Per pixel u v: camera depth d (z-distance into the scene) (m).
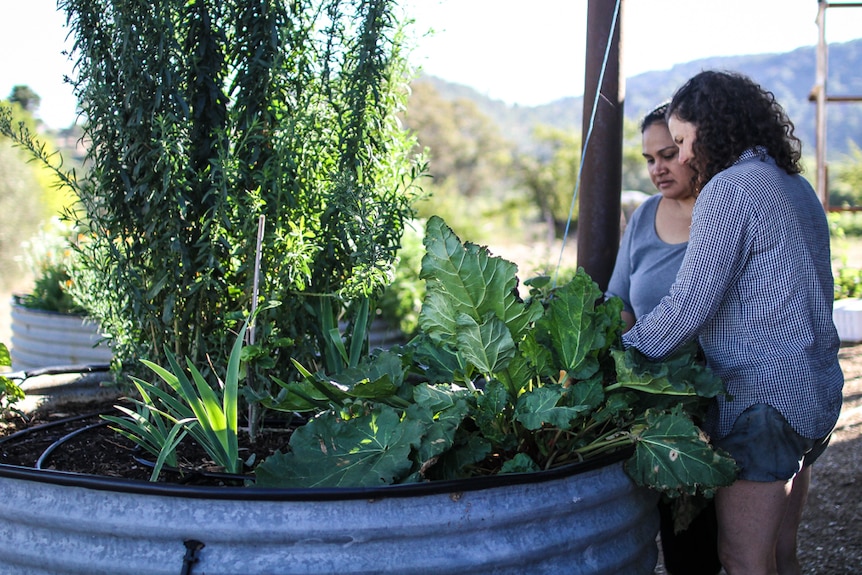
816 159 7.03
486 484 1.69
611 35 2.69
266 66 2.34
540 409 1.85
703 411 2.13
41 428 2.46
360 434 1.86
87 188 2.38
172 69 2.31
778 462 2.01
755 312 2.03
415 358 2.33
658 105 2.71
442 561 1.67
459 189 32.66
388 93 2.63
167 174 2.20
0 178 13.17
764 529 2.08
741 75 2.17
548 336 2.15
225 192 2.24
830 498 3.84
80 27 2.29
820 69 6.94
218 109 2.44
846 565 3.21
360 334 2.57
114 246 2.35
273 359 2.43
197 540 1.62
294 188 2.42
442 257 2.00
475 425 1.99
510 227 25.64
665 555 2.74
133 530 1.64
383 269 2.46
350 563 1.63
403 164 2.70
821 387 2.03
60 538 1.69
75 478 1.65
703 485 1.87
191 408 2.21
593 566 1.87
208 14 2.39
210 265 2.30
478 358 1.96
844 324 5.84
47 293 5.30
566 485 1.82
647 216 2.82
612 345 2.14
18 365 5.20
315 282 2.57
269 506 1.62
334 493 1.60
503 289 1.99
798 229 2.02
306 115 2.44
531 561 1.77
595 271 2.82
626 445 1.98
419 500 1.66
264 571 1.62
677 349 2.06
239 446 2.41
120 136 2.29
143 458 2.21
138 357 2.53
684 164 2.24
